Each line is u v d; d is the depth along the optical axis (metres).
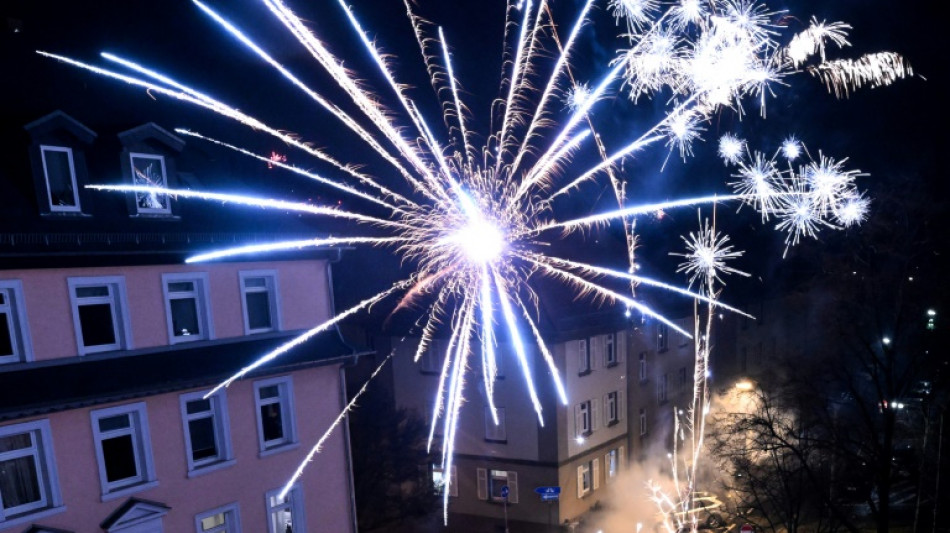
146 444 15.82
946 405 19.84
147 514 15.63
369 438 22.47
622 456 33.09
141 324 16.03
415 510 22.34
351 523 19.89
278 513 18.53
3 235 13.36
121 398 14.91
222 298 17.52
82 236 14.52
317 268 19.59
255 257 18.05
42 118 14.27
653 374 35.75
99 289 15.57
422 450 23.02
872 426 19.55
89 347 15.39
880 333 20.50
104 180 15.77
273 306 18.67
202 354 16.86
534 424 28.64
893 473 21.17
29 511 14.16
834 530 20.73
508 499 29.58
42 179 14.38
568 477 29.00
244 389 17.55
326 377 19.36
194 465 16.69
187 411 16.67
